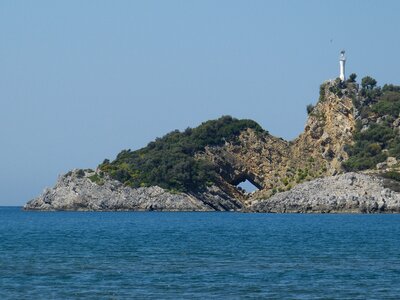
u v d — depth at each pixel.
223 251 182.12
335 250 184.62
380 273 135.50
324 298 110.56
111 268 142.75
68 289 117.06
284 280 126.69
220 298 110.19
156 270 139.50
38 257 165.12
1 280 125.62
